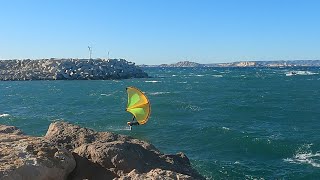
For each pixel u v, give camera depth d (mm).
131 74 119875
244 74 146125
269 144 24547
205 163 19906
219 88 76250
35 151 10219
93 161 10758
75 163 10672
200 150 23562
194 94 62688
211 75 139500
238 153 22734
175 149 23891
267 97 56906
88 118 37188
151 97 57594
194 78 117438
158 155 11711
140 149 11547
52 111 43344
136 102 16922
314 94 61281
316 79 106625
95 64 116938
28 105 49688
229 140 25859
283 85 83875
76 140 12352
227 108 43750
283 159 21281
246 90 71062
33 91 70688
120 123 33656
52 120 36000
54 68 111062
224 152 22984
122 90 72000
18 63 121125
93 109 44531
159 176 9133
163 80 106375
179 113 39906
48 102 52812
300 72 160000
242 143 25000
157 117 36844
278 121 34656
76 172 10602
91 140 12359
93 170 10547
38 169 9445
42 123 34375
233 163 20141
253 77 120562
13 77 104750
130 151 10969
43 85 86438
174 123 32969
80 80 106062
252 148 23828
